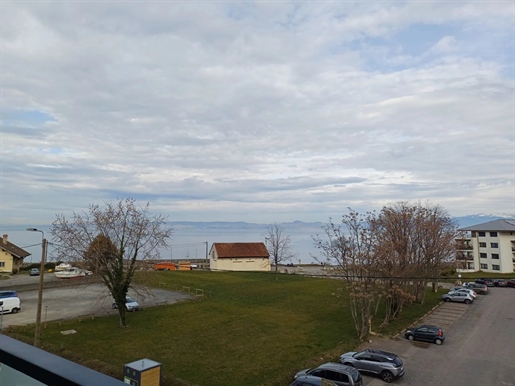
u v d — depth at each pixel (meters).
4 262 66.50
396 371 22.48
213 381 21.59
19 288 48.56
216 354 25.94
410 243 40.09
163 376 21.42
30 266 72.62
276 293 47.59
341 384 19.81
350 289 31.41
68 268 59.94
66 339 28.62
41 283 25.91
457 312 40.56
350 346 27.98
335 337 30.16
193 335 30.17
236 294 46.94
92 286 51.62
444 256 45.53
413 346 29.08
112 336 29.69
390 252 33.97
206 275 64.31
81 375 1.76
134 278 35.97
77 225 33.44
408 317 37.59
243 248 76.44
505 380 22.77
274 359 25.02
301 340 29.16
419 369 24.52
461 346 29.22
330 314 37.53
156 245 35.72
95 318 35.19
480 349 28.47
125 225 34.28
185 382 20.81
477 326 35.00
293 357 25.39
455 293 46.03
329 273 32.72
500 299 47.44
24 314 36.25
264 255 75.81
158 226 37.84
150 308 39.22
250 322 34.16
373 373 23.06
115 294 32.84
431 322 36.47
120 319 32.97
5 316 35.44
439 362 25.78
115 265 33.31
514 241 79.00
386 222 37.66
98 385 1.64
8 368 2.04
